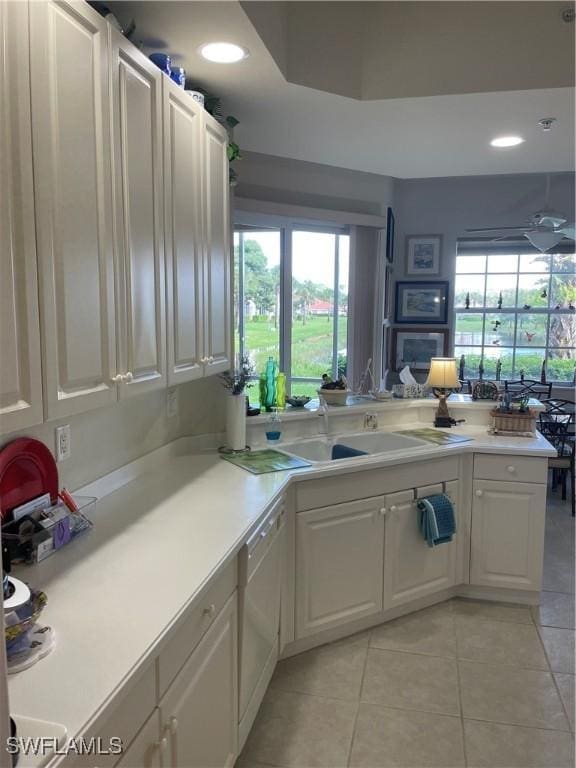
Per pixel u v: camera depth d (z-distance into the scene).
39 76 1.22
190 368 2.20
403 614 3.04
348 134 3.17
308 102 2.70
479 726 2.21
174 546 1.70
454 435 3.34
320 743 2.12
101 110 1.50
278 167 4.21
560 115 2.88
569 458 4.77
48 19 1.25
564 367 5.99
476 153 3.54
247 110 2.81
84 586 1.44
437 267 6.02
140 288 1.75
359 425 3.45
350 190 4.68
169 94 1.93
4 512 1.56
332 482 2.61
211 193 2.36
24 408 1.20
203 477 2.40
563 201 5.73
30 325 1.21
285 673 2.53
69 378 1.37
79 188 1.39
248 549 1.84
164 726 1.31
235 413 2.81
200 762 1.54
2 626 0.78
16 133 1.15
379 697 2.38
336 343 4.84
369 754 2.07
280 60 2.36
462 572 3.21
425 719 2.25
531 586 3.15
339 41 2.59
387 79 2.67
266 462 2.64
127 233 1.66
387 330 5.90
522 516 3.12
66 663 1.13
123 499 2.12
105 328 1.54
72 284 1.37
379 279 4.94
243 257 4.11
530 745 2.12
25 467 1.64
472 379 6.12
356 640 2.79
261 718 2.25
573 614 3.08
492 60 2.59
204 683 1.56
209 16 1.94
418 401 3.67
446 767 2.01
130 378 1.69
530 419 3.35
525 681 2.49
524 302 6.02
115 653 1.17
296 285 4.47
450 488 3.08
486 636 2.85
